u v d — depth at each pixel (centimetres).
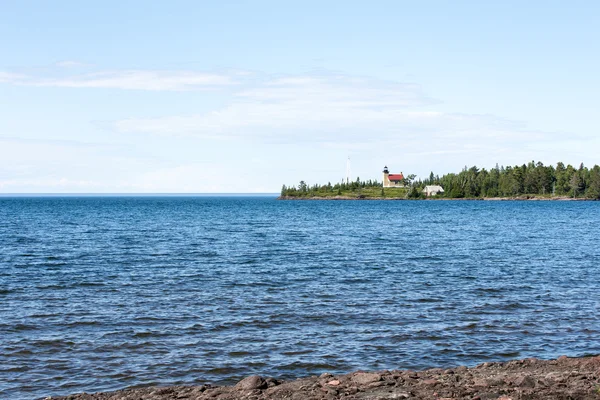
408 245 5278
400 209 17475
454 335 1900
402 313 2227
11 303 2422
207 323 2053
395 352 1711
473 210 16188
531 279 3127
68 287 2844
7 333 1903
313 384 1340
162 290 2756
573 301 2488
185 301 2467
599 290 2773
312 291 2727
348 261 3969
